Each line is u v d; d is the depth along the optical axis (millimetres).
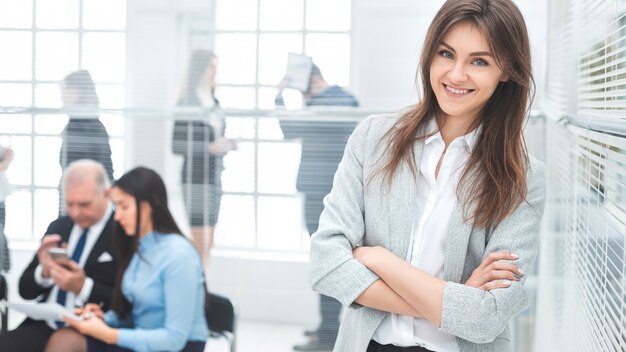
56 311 2758
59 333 2709
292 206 3387
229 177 3408
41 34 3484
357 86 3324
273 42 3377
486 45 1241
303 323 3408
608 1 1505
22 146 3469
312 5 3334
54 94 3494
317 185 3365
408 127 1362
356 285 1329
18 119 3467
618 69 1322
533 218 1360
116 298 2820
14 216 3471
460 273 1346
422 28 3258
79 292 3072
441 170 1368
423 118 1370
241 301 3443
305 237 3389
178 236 2816
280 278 3412
